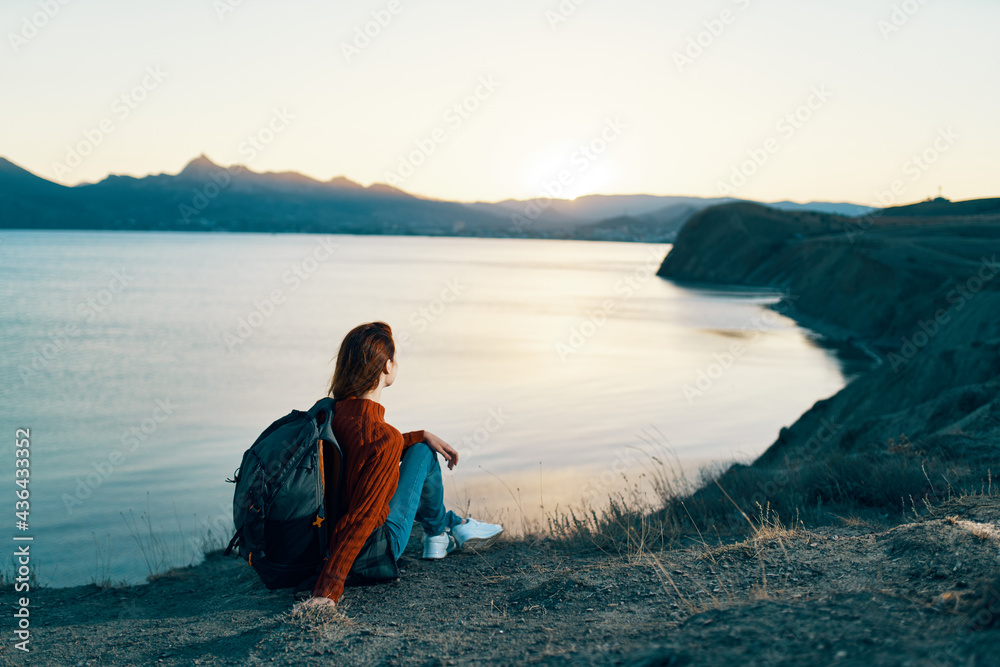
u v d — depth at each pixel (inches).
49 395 1072.8
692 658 80.6
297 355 1533.0
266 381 1207.6
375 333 130.7
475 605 129.1
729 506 223.8
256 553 125.2
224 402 1015.0
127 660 114.0
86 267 5059.1
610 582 130.8
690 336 2018.9
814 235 5113.2
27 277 4047.7
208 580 190.7
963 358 588.7
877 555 127.7
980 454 232.4
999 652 64.9
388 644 106.0
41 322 2134.6
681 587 123.7
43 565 365.7
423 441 152.4
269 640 111.0
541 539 196.1
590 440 767.7
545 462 658.2
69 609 164.9
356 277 4751.5
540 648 98.6
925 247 2417.6
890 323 1904.5
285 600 145.6
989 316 908.0
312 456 121.9
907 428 410.0
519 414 927.0
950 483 197.0
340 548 123.6
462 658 97.9
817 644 79.0
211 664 105.6
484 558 170.1
